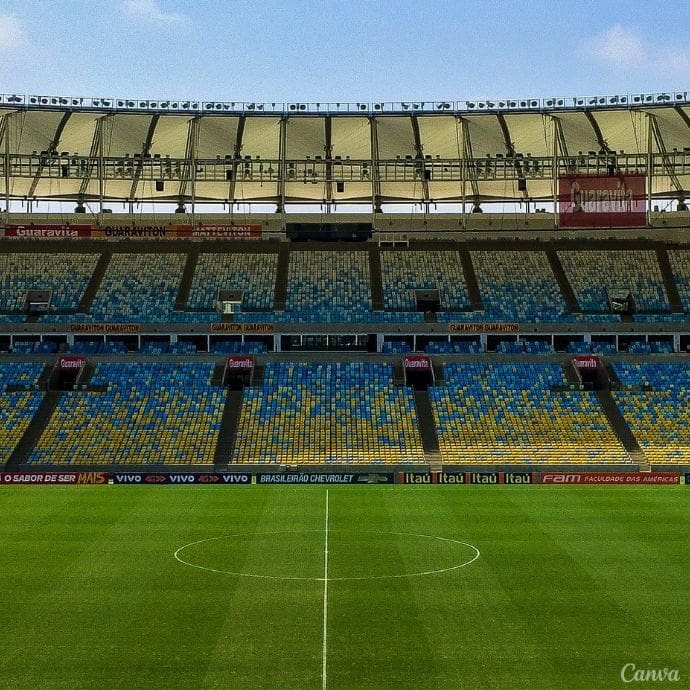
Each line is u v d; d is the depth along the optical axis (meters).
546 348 91.88
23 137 99.50
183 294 95.06
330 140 102.44
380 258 100.50
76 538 48.56
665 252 100.56
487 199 107.44
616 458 76.25
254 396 84.00
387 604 36.50
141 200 107.12
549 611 35.53
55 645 31.97
